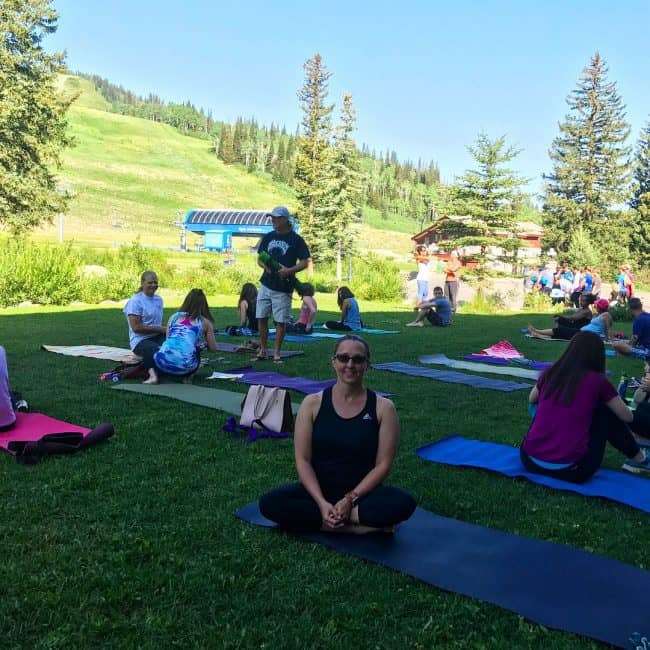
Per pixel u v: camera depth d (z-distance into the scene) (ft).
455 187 93.09
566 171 147.23
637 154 165.48
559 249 147.74
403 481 14.82
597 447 15.08
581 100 148.36
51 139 101.71
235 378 25.40
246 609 9.36
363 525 11.73
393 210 448.65
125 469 14.82
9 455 15.46
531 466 15.44
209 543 11.36
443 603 9.68
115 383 23.85
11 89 93.15
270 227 197.57
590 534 12.31
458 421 20.51
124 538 11.33
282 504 11.74
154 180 376.27
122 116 570.05
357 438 11.80
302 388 23.90
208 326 25.05
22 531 11.41
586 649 8.66
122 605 9.39
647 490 14.69
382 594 9.88
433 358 33.12
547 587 10.15
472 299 76.28
